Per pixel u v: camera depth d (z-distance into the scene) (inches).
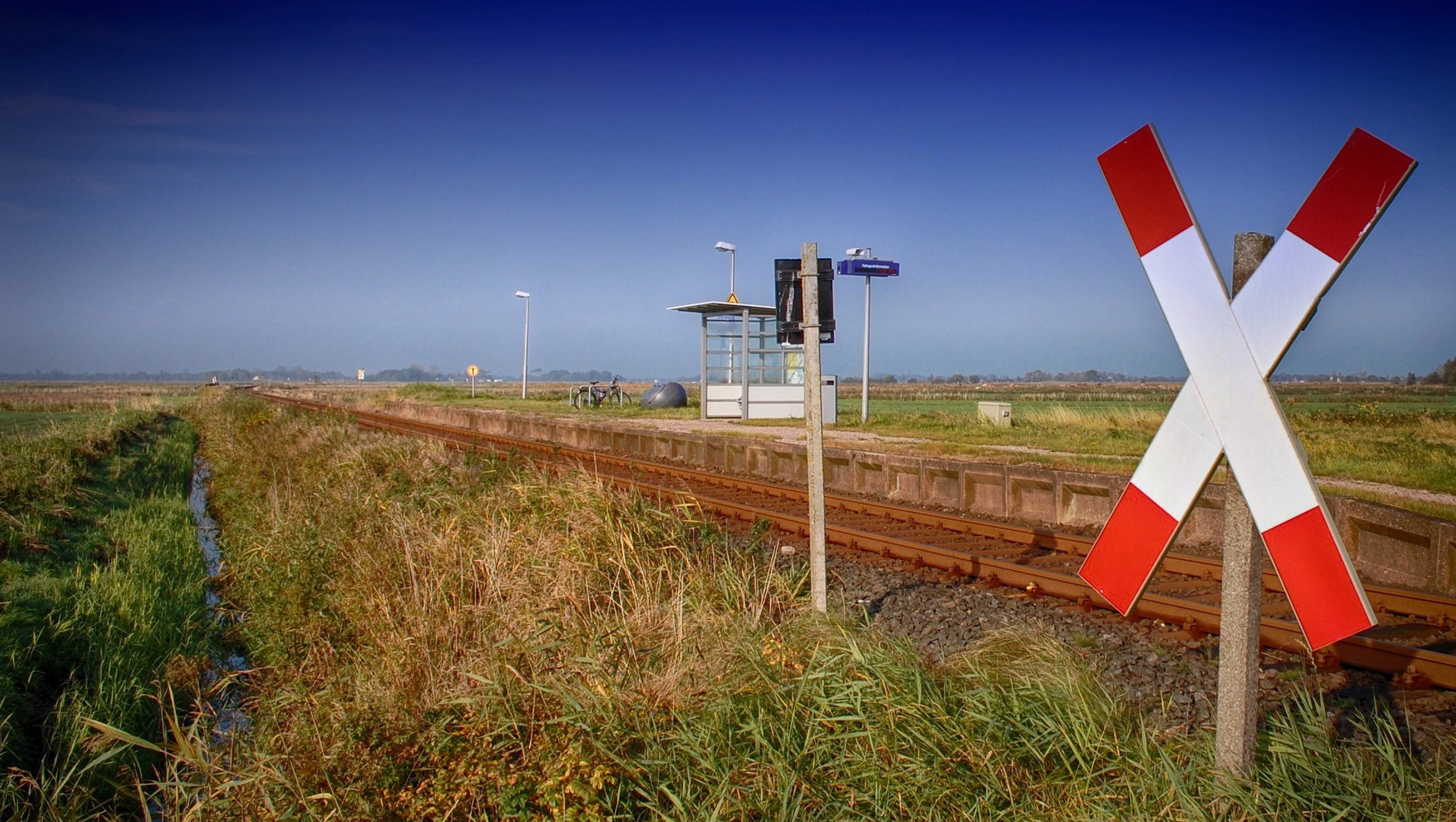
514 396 2898.6
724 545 352.2
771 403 1194.6
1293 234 103.4
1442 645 234.2
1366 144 97.3
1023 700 173.9
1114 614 271.4
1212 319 110.3
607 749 172.7
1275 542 106.0
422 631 269.6
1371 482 478.0
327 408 1807.3
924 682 181.5
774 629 234.1
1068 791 151.0
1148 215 115.8
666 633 233.5
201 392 3786.9
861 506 502.6
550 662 219.5
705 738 175.8
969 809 149.8
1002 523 442.0
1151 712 189.5
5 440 810.8
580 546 315.3
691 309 1203.2
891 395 3319.4
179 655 358.0
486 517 395.9
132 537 557.3
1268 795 131.3
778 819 152.6
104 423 1169.4
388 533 392.2
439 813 173.6
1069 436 800.3
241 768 218.7
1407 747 165.6
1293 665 221.3
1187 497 113.8
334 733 213.2
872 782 158.9
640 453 918.4
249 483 778.2
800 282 267.6
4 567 426.3
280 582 385.1
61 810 240.7
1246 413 107.7
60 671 335.3
